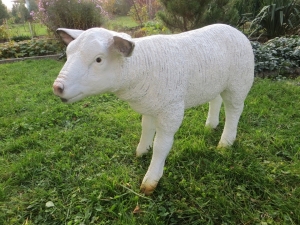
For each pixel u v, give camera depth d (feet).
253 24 19.80
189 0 15.07
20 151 8.87
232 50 6.64
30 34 31.71
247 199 6.49
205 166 7.57
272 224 5.82
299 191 6.56
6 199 6.92
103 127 9.98
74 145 8.96
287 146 8.36
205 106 11.09
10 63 20.42
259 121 9.87
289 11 19.53
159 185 6.97
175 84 5.87
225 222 5.96
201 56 6.18
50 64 19.33
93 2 23.06
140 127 9.74
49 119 10.63
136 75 5.45
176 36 6.29
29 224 6.18
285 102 11.05
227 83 6.99
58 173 7.63
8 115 11.25
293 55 15.40
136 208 6.36
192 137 8.82
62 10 21.72
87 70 4.90
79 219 6.19
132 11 33.96
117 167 7.78
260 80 13.62
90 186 7.09
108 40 4.97
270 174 7.18
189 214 6.18
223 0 16.26
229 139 8.18
